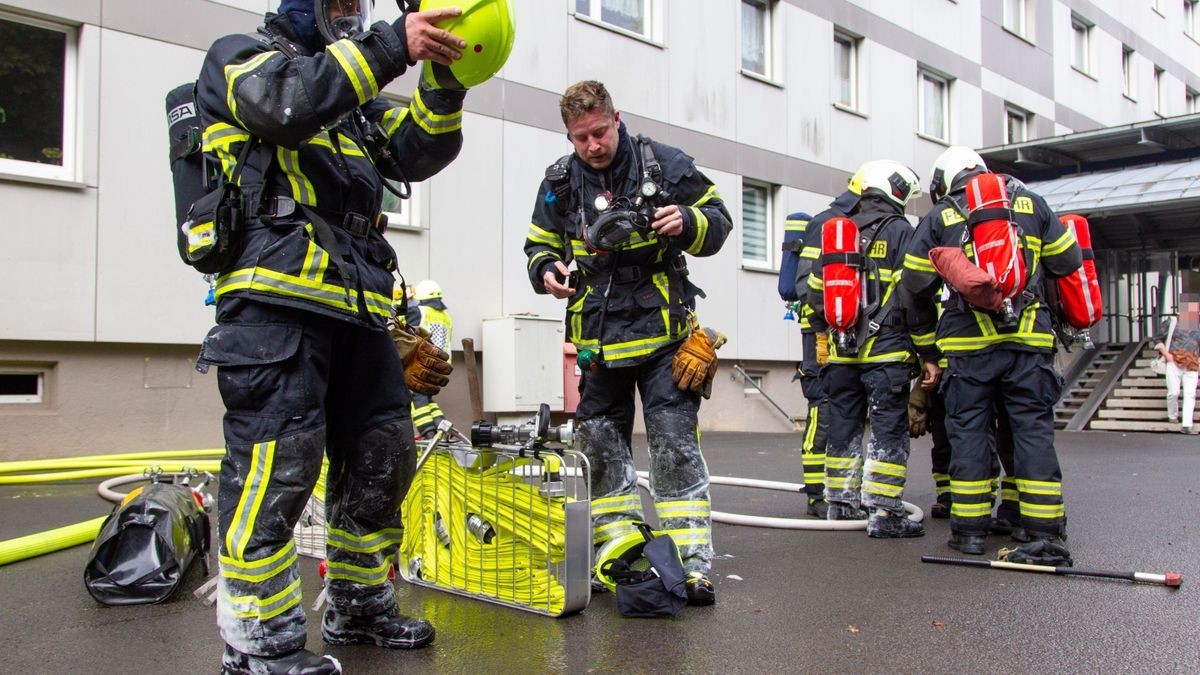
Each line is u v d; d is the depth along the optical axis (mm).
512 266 10664
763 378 13867
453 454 3588
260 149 2352
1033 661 2719
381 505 2748
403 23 2270
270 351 2311
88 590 3324
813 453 5676
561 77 11203
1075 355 17219
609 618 3197
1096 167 18031
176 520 3496
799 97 14586
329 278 2354
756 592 3607
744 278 13477
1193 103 27516
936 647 2861
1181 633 3004
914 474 7957
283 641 2338
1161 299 18812
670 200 3475
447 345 6453
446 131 2697
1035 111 20281
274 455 2334
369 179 2582
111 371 7793
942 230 4543
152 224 7961
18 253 7262
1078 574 3863
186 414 8203
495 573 3395
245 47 2383
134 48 7910
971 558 4262
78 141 7664
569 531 3152
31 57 7582
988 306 4133
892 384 4883
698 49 12969
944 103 18188
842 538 4859
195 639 2928
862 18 15945
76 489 6219
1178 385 13648
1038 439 4164
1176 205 14438
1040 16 20547
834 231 4992
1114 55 23391
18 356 7301
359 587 2803
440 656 2740
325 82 2166
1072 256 4320
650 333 3479
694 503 3502
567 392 10922
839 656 2768
